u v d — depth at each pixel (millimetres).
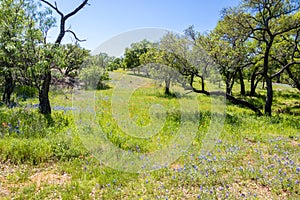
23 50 9086
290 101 23219
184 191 4309
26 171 4711
